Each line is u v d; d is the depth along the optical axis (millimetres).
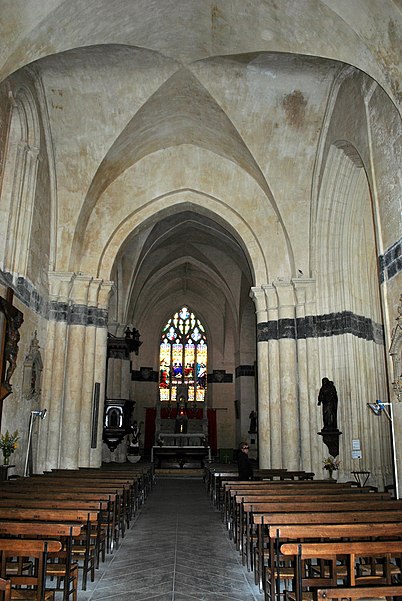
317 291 17203
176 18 13266
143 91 15977
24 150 14594
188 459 31859
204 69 15492
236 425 35406
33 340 15078
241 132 17078
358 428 15570
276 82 15594
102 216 18797
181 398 37562
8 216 13891
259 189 19094
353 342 16250
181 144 19266
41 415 14734
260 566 7355
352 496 8672
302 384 17156
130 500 12406
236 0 12094
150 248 26438
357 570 6848
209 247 30875
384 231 11516
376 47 10062
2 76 10109
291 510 7508
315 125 16656
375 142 12086
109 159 17562
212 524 12164
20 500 7781
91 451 17297
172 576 7781
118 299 26359
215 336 39094
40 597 5094
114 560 8719
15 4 9547
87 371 17641
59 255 17312
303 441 16781
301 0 10797
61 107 15961
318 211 17141
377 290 17062
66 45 11672
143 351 38438
